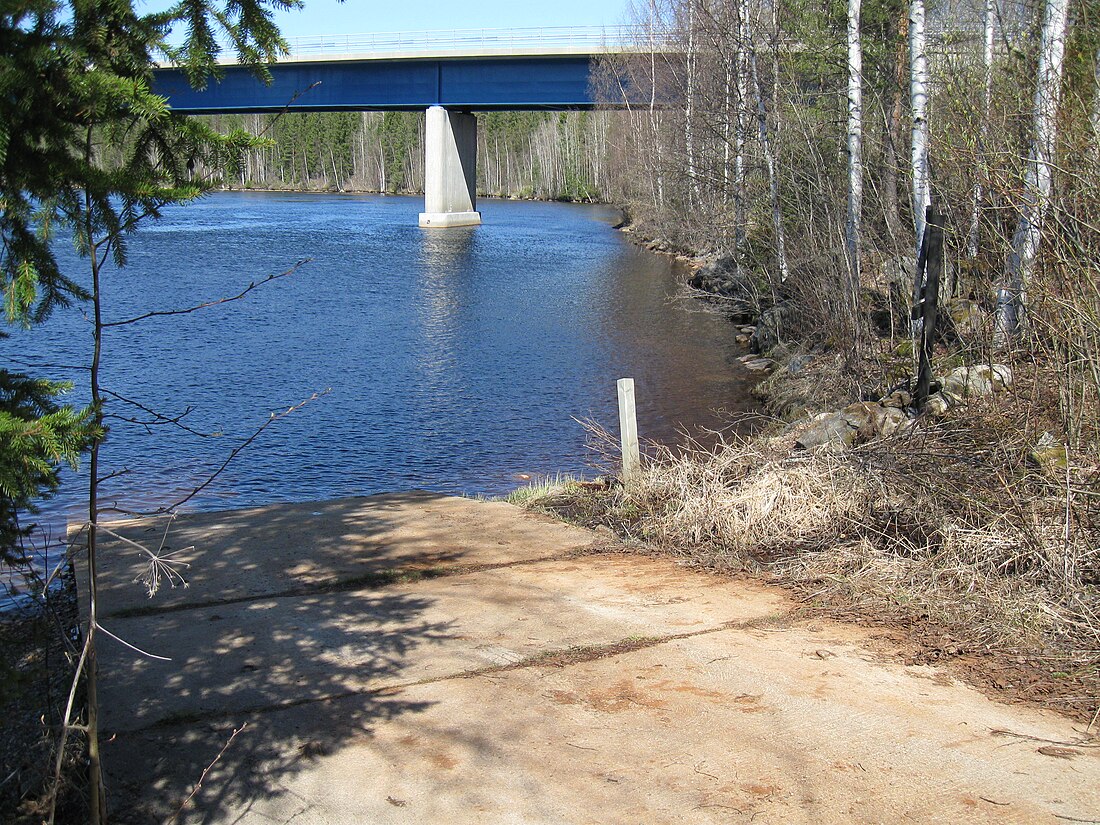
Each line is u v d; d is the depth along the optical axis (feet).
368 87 174.70
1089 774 13.34
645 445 41.22
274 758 14.10
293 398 49.96
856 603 19.61
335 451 40.70
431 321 76.28
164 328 70.59
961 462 23.82
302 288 95.81
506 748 14.26
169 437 42.24
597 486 29.84
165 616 19.45
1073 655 16.78
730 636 18.20
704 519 24.54
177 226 178.40
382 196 350.64
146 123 11.54
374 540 24.40
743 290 77.51
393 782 13.46
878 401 33.53
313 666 17.08
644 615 19.34
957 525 21.52
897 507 23.32
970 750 14.01
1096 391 22.44
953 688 15.98
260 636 18.40
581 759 13.93
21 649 17.71
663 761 13.84
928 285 30.94
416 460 39.45
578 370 57.88
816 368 47.01
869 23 65.87
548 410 48.08
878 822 12.32
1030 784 13.12
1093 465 21.53
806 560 22.02
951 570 19.97
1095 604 18.01
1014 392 26.35
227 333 69.36
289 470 37.96
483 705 15.58
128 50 11.77
